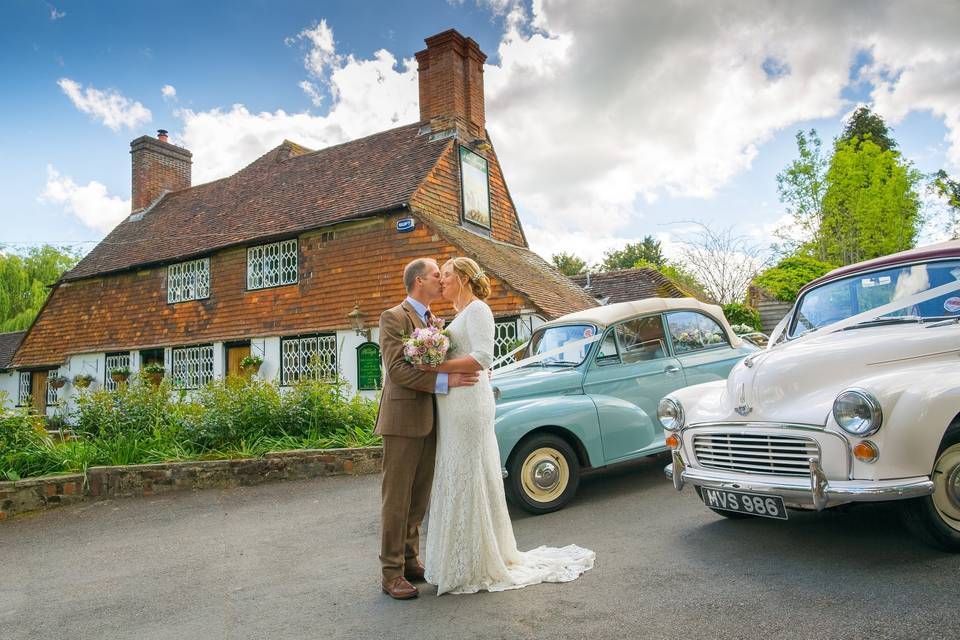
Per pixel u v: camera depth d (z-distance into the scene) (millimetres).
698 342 6520
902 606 2863
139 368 18500
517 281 13039
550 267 18500
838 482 3273
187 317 17969
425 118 17203
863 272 4520
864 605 2910
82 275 20781
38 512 6641
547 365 6059
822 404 3490
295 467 7598
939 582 3096
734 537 4137
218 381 9078
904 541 3734
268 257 16703
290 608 3529
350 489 6867
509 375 6016
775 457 3604
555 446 5332
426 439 3773
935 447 3232
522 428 5141
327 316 15172
